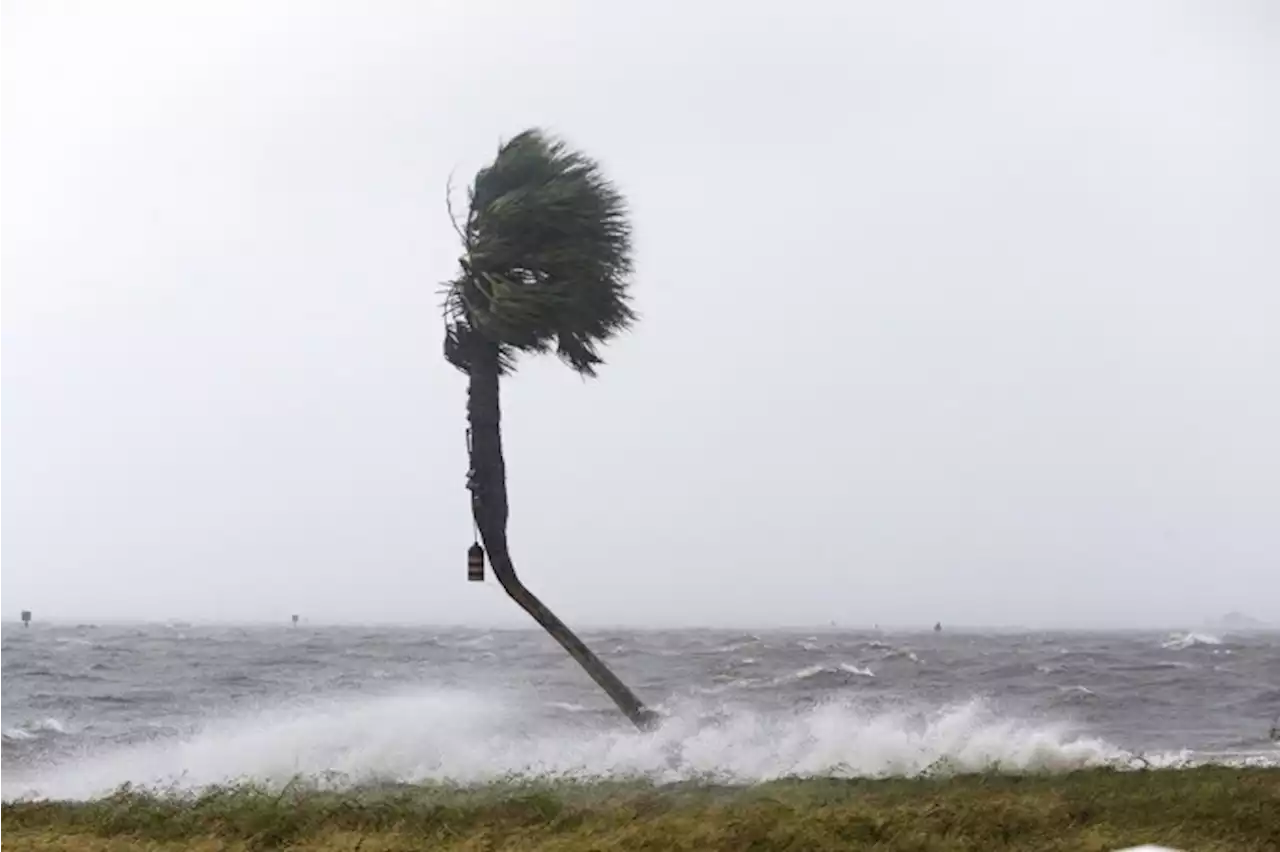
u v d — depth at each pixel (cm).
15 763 2972
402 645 8062
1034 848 1476
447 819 1678
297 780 2314
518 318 2378
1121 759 2695
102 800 2025
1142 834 1522
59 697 4488
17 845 1571
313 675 5334
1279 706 4284
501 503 2553
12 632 11194
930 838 1509
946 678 5291
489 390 2520
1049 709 4188
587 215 2422
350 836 1593
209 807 1814
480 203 2456
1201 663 6319
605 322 2439
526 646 7888
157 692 4681
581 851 1480
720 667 5694
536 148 2450
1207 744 3238
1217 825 1578
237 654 6762
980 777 2162
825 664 5769
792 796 1875
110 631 11744
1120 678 5278
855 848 1473
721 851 1470
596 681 2691
